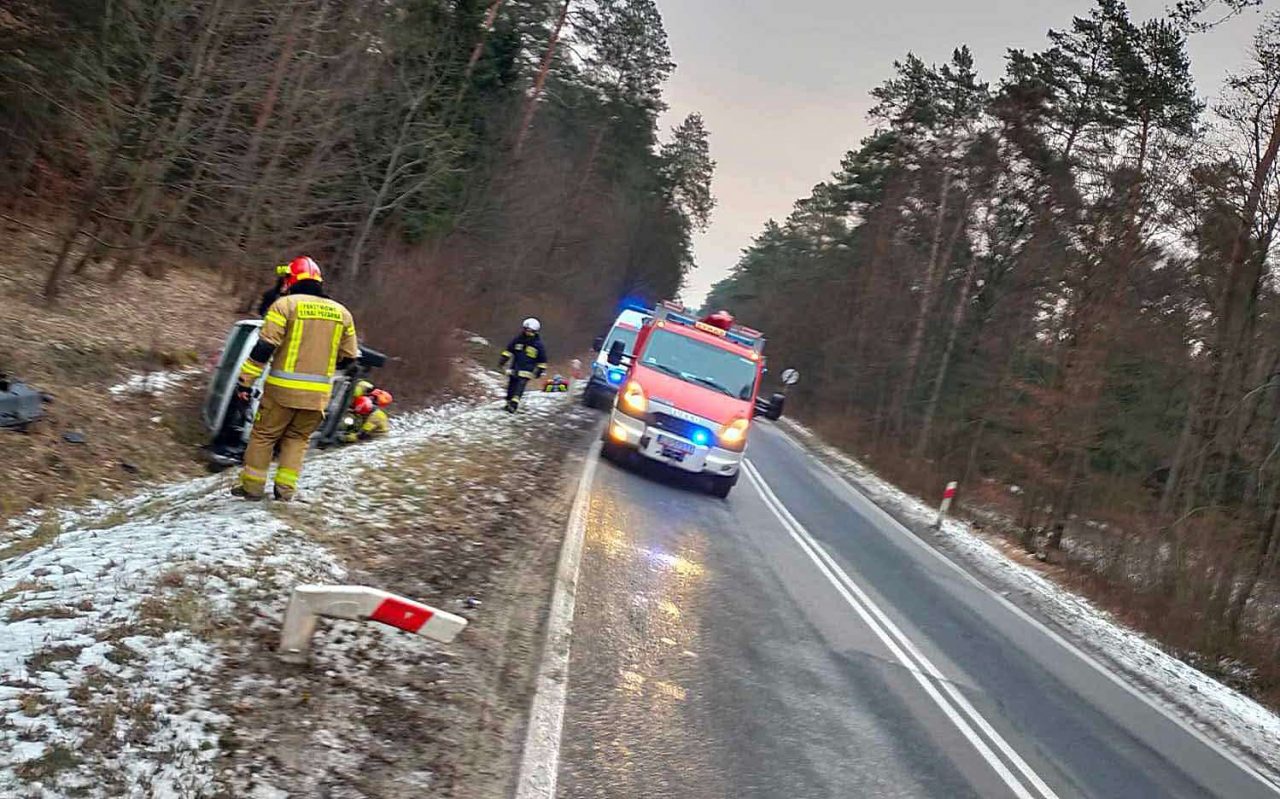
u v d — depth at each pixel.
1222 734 9.89
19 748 3.95
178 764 4.19
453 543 9.14
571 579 8.97
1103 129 31.75
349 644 6.03
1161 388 28.36
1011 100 34.84
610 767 5.53
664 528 12.66
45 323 13.41
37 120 17.73
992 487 32.97
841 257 56.09
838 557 14.06
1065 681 10.25
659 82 52.91
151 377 13.62
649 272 71.69
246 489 8.35
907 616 11.30
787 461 28.27
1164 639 16.80
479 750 5.27
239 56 16.53
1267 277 21.61
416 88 26.03
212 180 17.83
